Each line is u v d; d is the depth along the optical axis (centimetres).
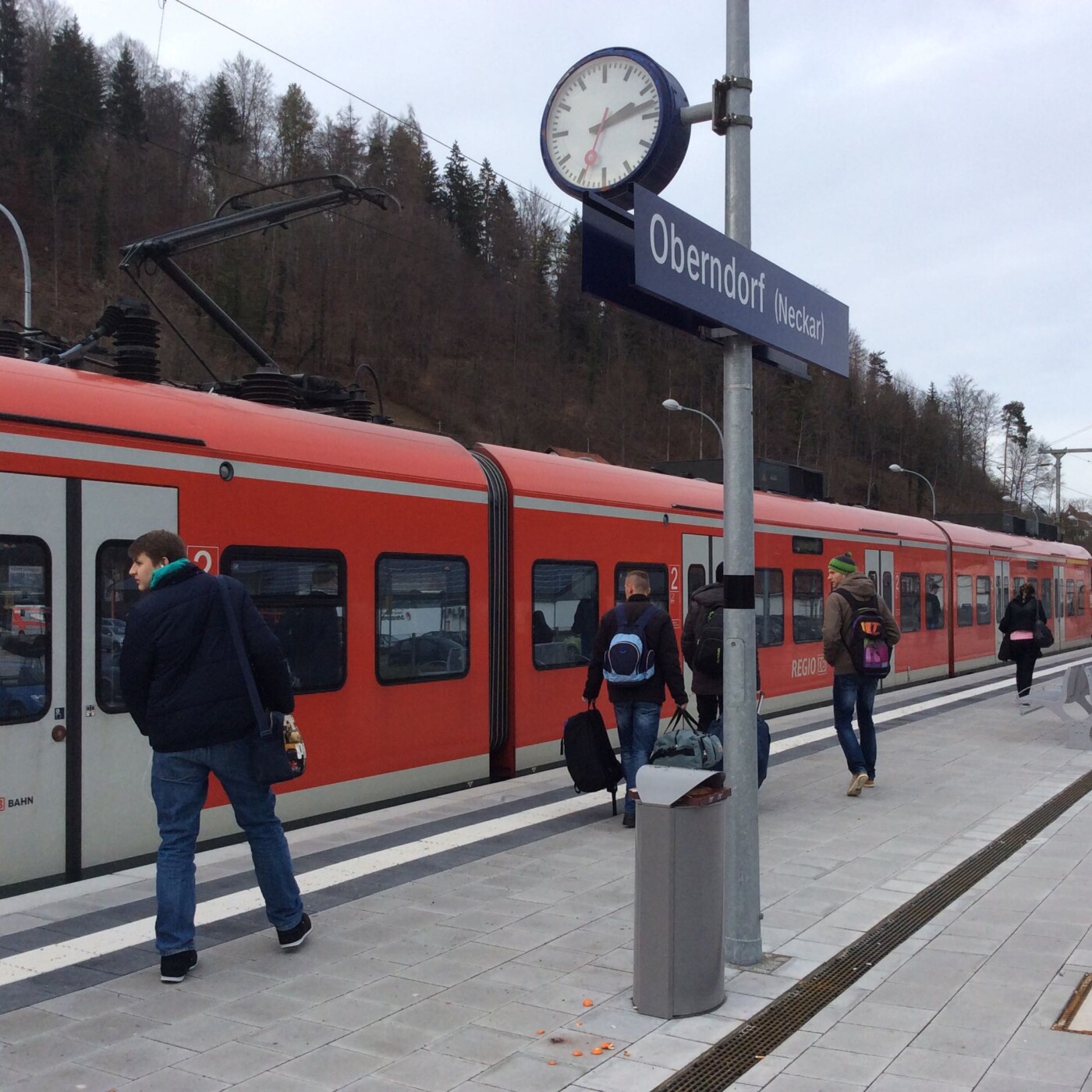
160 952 459
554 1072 384
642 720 751
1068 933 543
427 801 848
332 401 933
